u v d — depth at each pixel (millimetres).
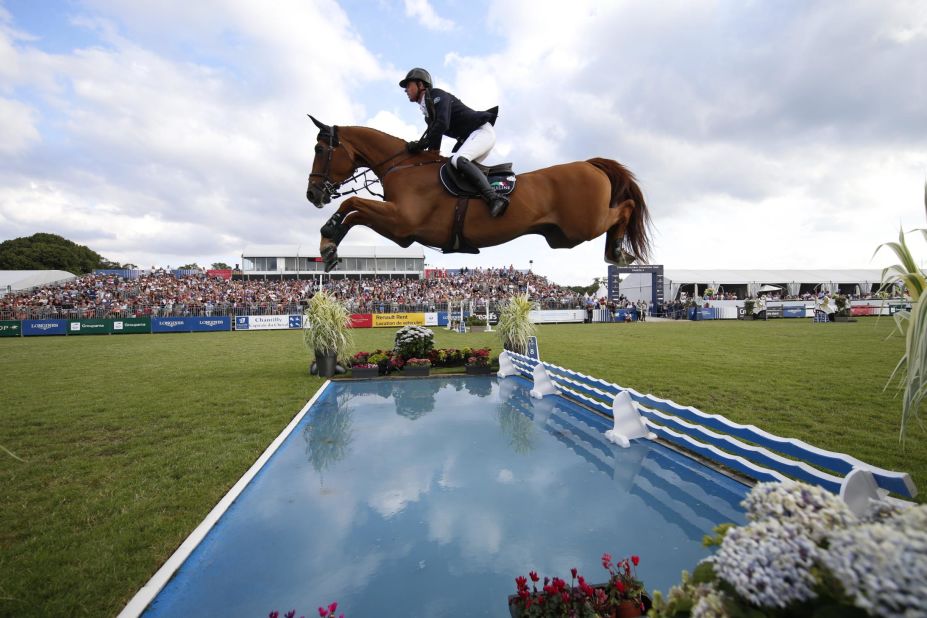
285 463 3646
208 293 31672
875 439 3982
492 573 2068
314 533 2477
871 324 20891
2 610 1857
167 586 2023
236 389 6984
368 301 28016
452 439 4281
